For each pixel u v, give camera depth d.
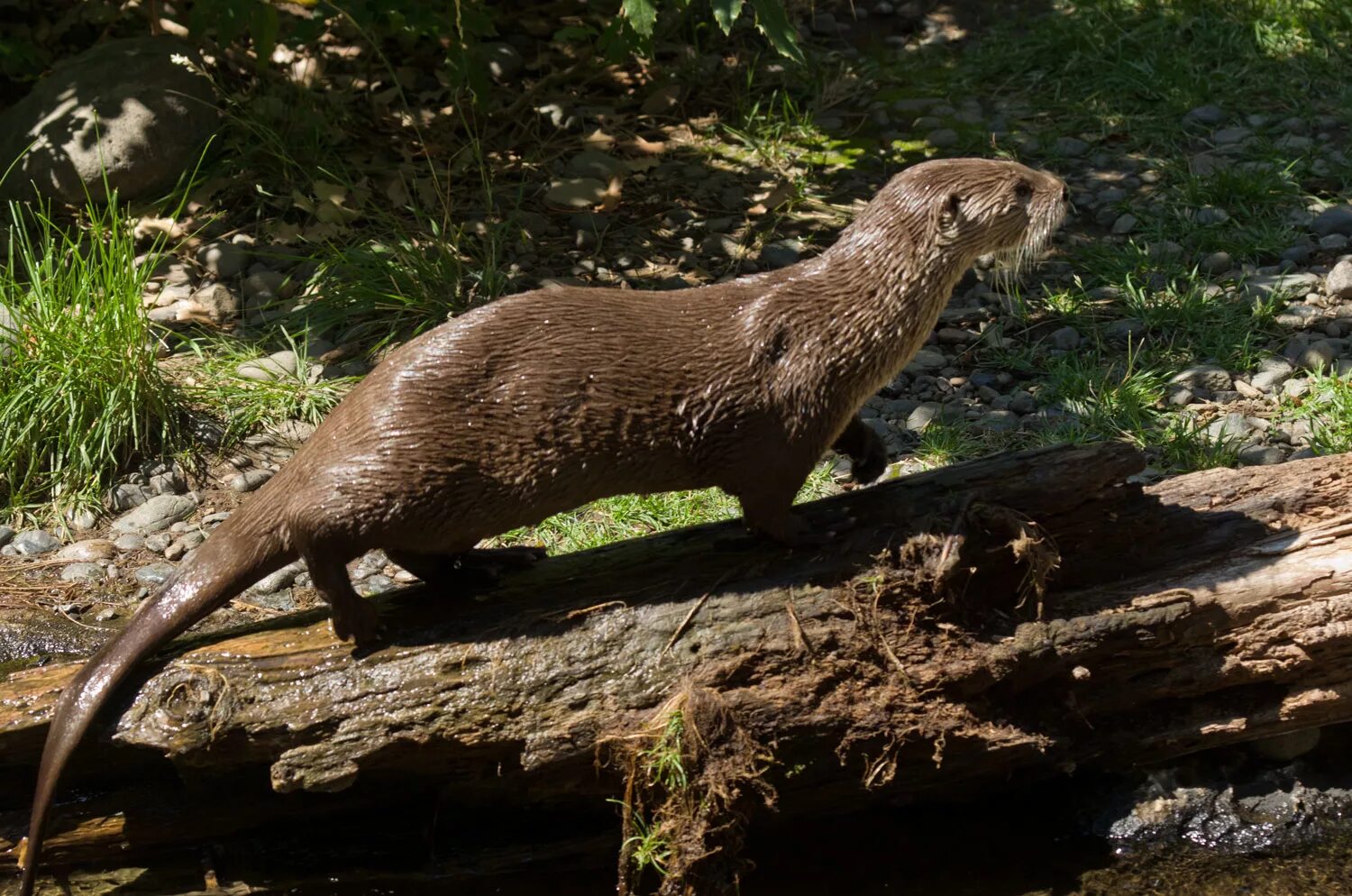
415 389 6.94
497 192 14.03
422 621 7.41
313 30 14.15
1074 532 7.73
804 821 7.98
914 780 7.68
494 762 7.38
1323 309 12.28
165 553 9.94
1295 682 7.93
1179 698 7.98
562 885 7.70
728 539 7.80
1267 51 16.30
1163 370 11.60
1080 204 14.07
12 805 7.68
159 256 11.59
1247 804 8.15
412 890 7.67
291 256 12.81
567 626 7.30
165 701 7.17
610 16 16.70
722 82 16.25
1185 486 8.32
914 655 7.34
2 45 14.86
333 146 14.30
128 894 7.55
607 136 14.98
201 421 11.05
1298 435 10.77
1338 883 7.70
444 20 14.25
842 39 17.27
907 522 7.52
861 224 7.37
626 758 7.13
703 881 7.23
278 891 7.63
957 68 16.52
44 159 13.21
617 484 7.26
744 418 7.15
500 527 7.18
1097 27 16.69
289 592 9.54
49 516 10.26
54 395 10.50
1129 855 7.93
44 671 7.79
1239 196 13.76
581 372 7.01
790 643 7.25
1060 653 7.52
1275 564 7.89
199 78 13.99
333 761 7.06
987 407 11.35
